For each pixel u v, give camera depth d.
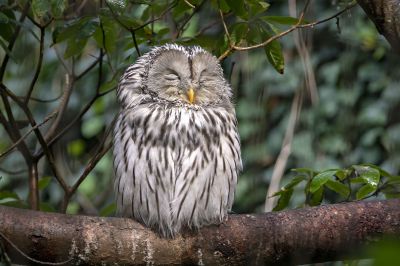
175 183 9.34
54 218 8.27
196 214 9.23
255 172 20.19
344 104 19.94
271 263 8.70
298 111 19.88
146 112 9.63
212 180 9.40
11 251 8.16
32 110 20.70
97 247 8.33
